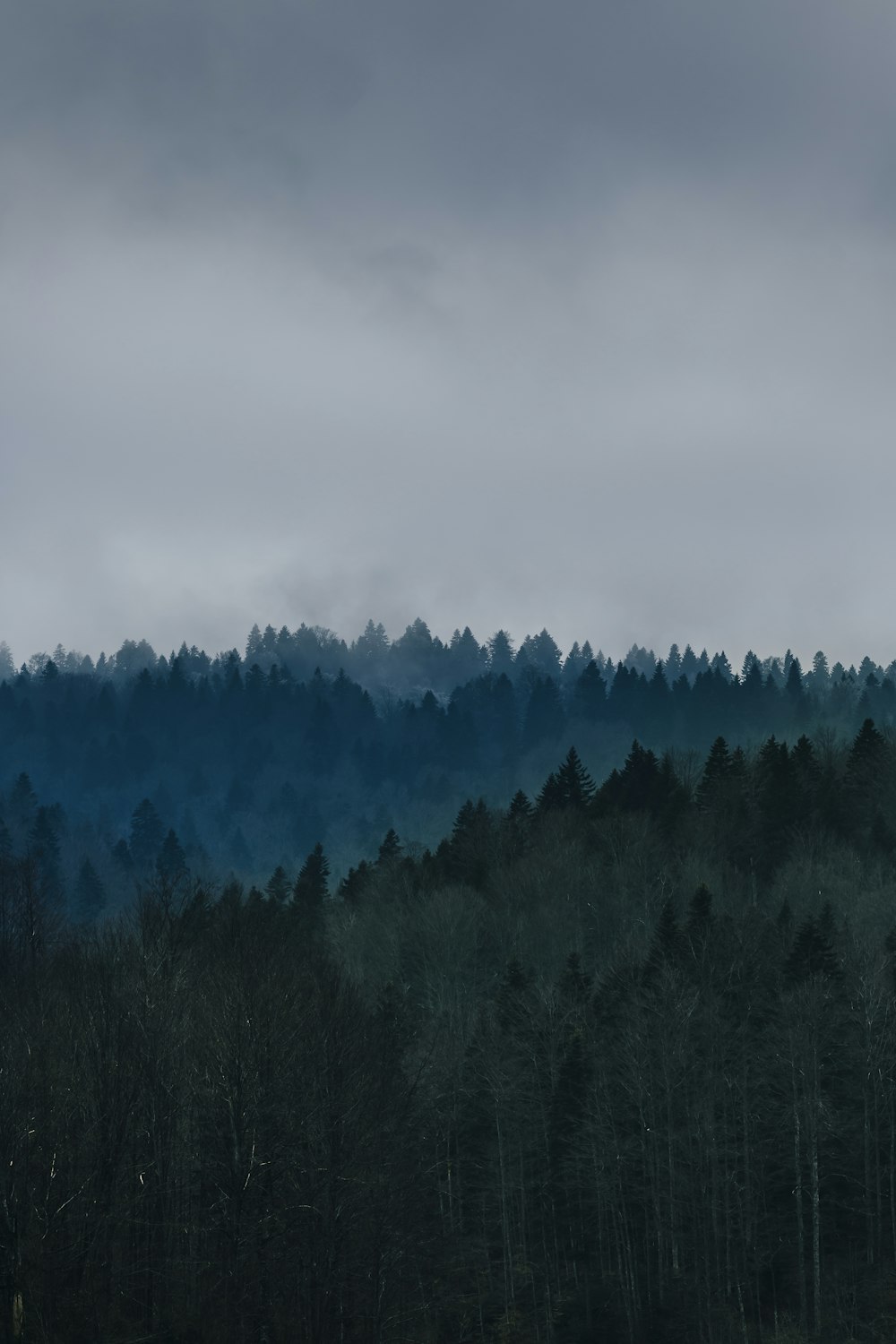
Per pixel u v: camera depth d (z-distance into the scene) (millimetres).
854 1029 65000
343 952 93688
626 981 75625
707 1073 63250
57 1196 47406
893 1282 57594
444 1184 70062
